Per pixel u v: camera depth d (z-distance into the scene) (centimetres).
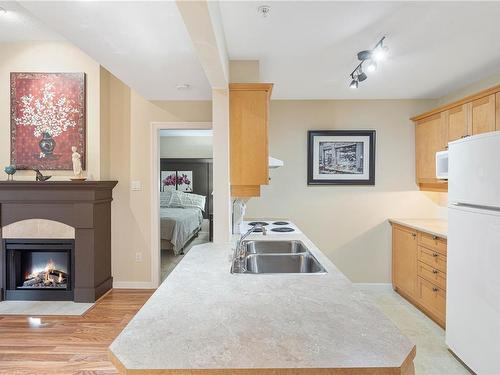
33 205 341
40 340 261
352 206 392
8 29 321
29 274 361
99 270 354
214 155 240
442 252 282
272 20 198
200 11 126
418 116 369
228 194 241
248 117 243
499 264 188
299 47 239
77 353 241
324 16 194
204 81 293
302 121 390
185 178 771
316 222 392
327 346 89
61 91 355
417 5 182
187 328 100
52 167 356
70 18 170
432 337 271
